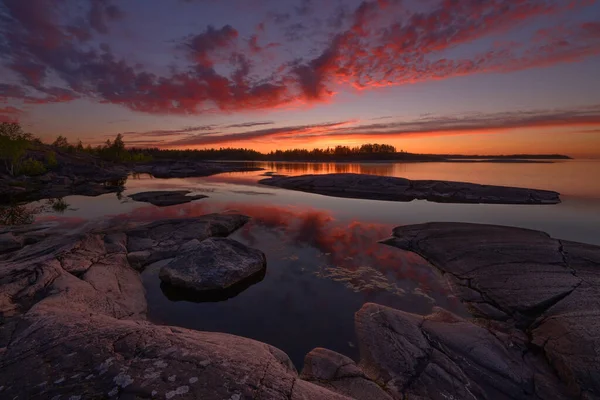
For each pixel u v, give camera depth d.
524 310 7.68
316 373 5.57
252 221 19.00
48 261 9.55
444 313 7.95
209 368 3.44
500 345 6.31
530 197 26.84
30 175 41.66
